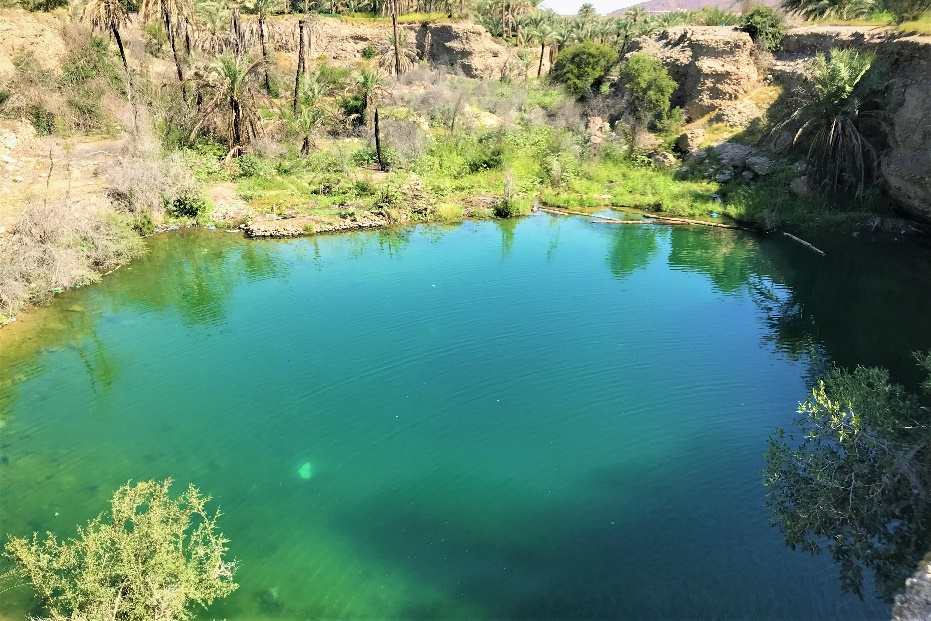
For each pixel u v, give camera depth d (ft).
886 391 31.37
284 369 48.37
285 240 79.56
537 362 49.55
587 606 27.96
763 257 75.05
